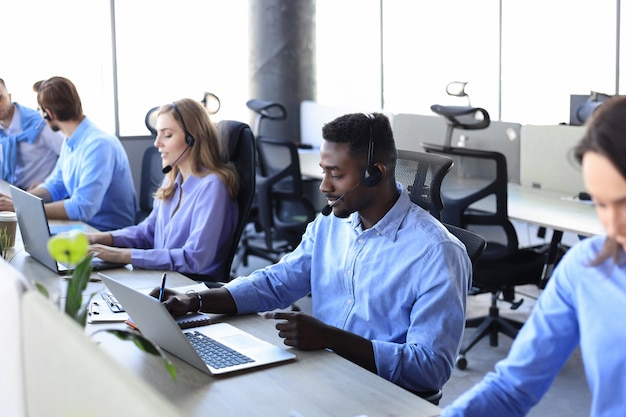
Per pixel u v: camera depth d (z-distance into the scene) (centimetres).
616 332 120
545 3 755
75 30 625
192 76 689
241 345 197
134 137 639
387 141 205
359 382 175
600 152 103
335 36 766
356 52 775
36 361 127
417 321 195
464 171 386
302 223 504
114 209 388
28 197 271
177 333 178
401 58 789
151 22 657
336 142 204
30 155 466
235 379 176
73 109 380
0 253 278
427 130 525
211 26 691
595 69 735
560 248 379
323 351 193
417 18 788
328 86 771
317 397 167
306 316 195
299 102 687
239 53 711
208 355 189
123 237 317
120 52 645
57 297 239
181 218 302
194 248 290
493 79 790
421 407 162
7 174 464
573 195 440
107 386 100
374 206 208
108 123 645
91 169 372
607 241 119
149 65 662
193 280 284
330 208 220
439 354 190
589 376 125
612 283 121
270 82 681
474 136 498
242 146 305
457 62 802
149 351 153
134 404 92
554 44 757
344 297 216
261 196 513
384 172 204
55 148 467
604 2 720
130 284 258
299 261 232
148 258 281
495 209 384
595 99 450
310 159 568
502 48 782
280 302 232
